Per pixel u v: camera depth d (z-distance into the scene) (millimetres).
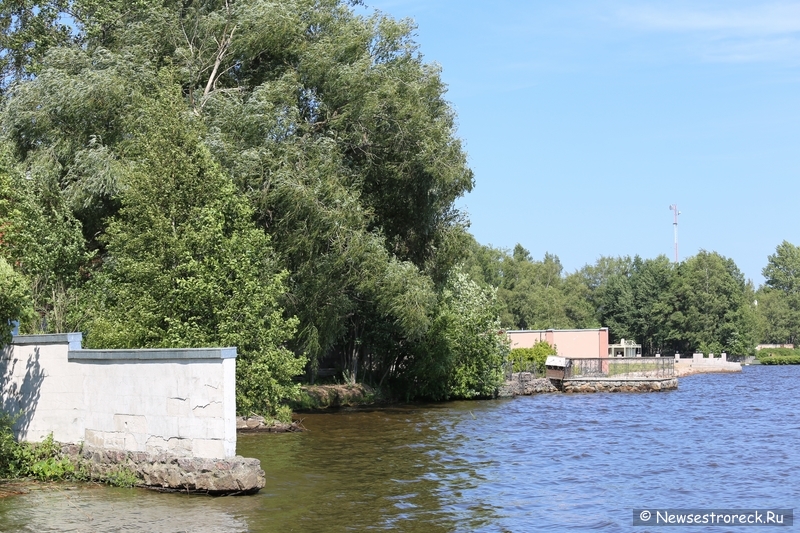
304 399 34625
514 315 113625
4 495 15391
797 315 145500
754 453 23859
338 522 13828
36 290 22984
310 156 30969
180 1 31969
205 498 15219
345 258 30719
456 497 16359
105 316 22766
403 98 34250
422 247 38594
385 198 36562
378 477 18359
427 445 23984
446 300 41531
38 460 17047
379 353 41219
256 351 23516
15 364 18000
